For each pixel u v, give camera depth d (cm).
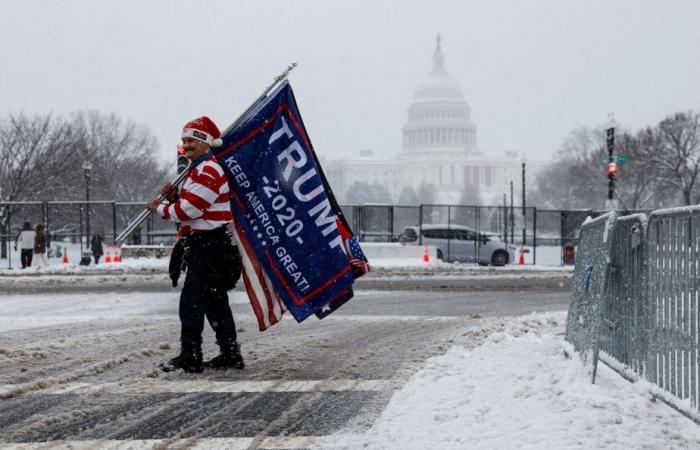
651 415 511
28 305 1289
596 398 538
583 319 664
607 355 681
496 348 782
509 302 1366
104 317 1094
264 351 783
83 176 4912
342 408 548
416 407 542
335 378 650
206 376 655
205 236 654
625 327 630
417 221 4225
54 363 712
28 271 2272
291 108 680
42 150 4706
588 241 697
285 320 1048
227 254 660
